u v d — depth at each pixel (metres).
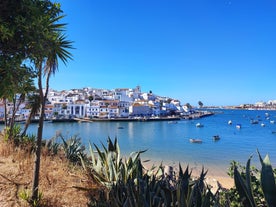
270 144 39.50
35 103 13.25
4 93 2.88
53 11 3.31
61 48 5.18
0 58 2.66
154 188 3.85
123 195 3.99
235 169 2.12
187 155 29.12
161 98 168.62
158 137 47.91
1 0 2.54
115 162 5.78
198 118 118.38
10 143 9.20
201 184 3.45
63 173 6.31
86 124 80.88
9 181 5.32
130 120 97.19
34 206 4.30
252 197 2.01
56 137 10.10
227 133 56.62
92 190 5.10
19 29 2.67
